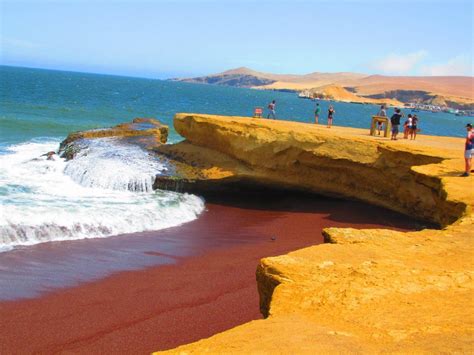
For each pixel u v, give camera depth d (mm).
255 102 136625
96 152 24594
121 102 87062
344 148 20922
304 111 112125
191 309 11609
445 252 8891
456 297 6859
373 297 6793
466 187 13859
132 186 21469
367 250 8766
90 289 12234
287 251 16328
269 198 23703
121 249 15227
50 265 13359
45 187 20469
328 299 6730
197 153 24297
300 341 5480
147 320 10938
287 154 21875
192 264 14609
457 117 186000
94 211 17703
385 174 20125
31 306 11078
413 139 23906
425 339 5582
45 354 9367
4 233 14539
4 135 34750
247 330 5887
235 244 16859
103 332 10305
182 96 132875
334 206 22062
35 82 130375
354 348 5344
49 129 40281
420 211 19219
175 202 20547
